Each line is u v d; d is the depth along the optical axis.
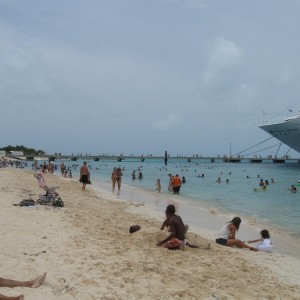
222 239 11.56
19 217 11.91
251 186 43.53
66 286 6.11
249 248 11.43
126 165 122.94
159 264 7.99
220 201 27.23
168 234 10.33
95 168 95.38
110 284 6.48
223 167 124.38
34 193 20.11
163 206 22.08
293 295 6.89
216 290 6.69
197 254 9.45
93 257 8.02
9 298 5.18
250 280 7.57
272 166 139.88
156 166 118.06
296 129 72.69
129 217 14.99
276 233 15.02
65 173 49.19
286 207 24.30
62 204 15.48
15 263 7.11
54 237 9.58
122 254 8.55
